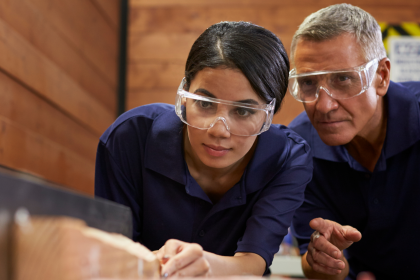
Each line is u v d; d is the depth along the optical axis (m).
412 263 1.50
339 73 1.23
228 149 1.02
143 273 0.64
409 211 1.44
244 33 1.00
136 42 3.75
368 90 1.26
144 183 1.19
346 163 1.48
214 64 0.96
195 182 1.15
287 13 3.68
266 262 1.07
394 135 1.39
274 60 1.02
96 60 3.27
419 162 1.41
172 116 1.20
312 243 1.28
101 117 3.38
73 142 2.87
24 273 0.39
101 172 1.23
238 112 1.00
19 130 2.17
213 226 1.18
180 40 3.73
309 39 1.26
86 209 0.55
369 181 1.45
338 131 1.29
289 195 1.17
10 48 2.08
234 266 0.97
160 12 3.76
